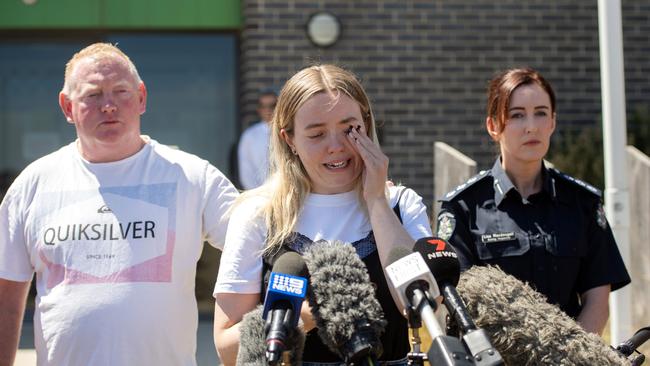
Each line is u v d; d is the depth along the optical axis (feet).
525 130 12.64
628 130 27.68
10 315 11.71
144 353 10.97
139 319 10.96
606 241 12.65
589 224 12.67
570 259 12.36
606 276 12.50
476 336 7.22
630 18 28.45
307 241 9.85
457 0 28.17
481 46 28.27
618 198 15.97
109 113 11.31
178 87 29.58
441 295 8.29
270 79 27.66
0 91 29.48
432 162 28.04
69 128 29.68
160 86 29.55
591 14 28.50
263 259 9.84
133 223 11.25
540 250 12.32
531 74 12.97
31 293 26.89
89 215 11.31
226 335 9.54
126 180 11.51
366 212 9.95
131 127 11.51
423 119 28.09
